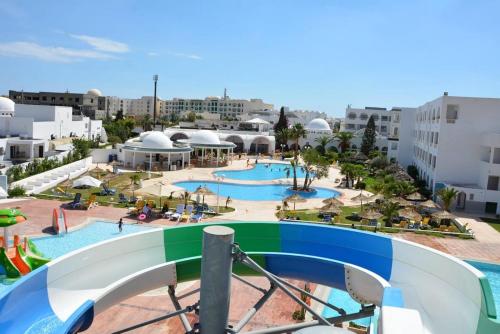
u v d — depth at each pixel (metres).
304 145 97.25
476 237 36.41
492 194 45.28
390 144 81.94
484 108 48.44
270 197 51.09
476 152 48.88
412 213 38.97
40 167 52.12
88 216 36.84
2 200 40.59
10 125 64.44
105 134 96.25
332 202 40.12
